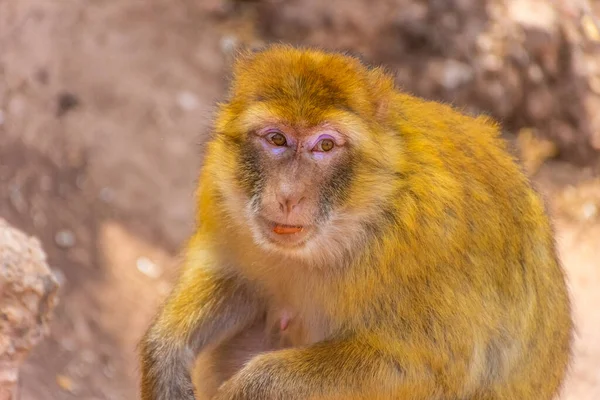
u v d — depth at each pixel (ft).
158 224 60.13
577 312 57.88
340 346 30.86
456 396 31.53
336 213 29.76
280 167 29.53
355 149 29.63
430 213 30.12
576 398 51.01
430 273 30.40
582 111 69.56
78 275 55.62
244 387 30.63
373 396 30.68
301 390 30.35
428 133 31.27
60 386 47.70
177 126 64.85
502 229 32.07
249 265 32.14
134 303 55.42
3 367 33.01
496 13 68.95
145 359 32.63
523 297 32.96
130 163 62.18
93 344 51.96
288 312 32.96
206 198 32.12
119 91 65.05
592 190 68.08
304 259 30.94
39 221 57.21
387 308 30.73
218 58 69.62
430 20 68.80
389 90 30.83
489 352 32.27
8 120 61.36
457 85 67.51
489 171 32.35
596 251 63.93
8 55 64.39
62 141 61.72
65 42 66.18
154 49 68.44
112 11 69.26
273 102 29.43
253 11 72.84
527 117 69.46
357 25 69.62
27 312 33.58
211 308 32.91
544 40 68.74
